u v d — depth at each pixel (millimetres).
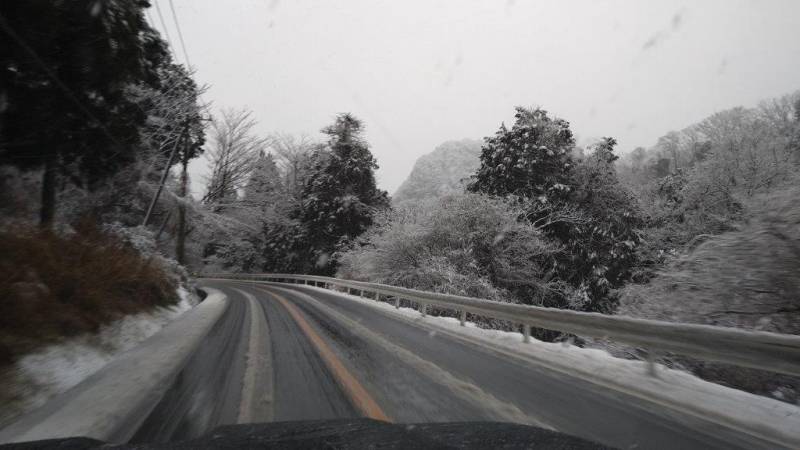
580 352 7816
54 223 10672
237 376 5711
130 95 11031
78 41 7703
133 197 22172
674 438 3986
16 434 3691
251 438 2793
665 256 20875
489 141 28078
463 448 2617
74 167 11328
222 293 21484
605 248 24250
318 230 38062
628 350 9711
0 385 4391
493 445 2684
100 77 8562
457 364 6824
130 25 8562
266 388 5191
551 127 26781
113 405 4477
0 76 7613
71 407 4398
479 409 4660
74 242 9508
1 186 11047
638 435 4039
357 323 11125
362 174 38844
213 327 9867
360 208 37312
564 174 26359
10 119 8336
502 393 5293
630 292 12938
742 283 9438
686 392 5465
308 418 4234
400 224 24094
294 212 44594
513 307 9555
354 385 5387
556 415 4547
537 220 23328
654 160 49156
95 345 6637
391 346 8117
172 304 12898
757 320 9000
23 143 8758
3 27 6691
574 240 23859
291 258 42594
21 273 6301
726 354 5305
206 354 7000
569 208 24797
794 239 8867
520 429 3098
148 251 16656
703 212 20031
